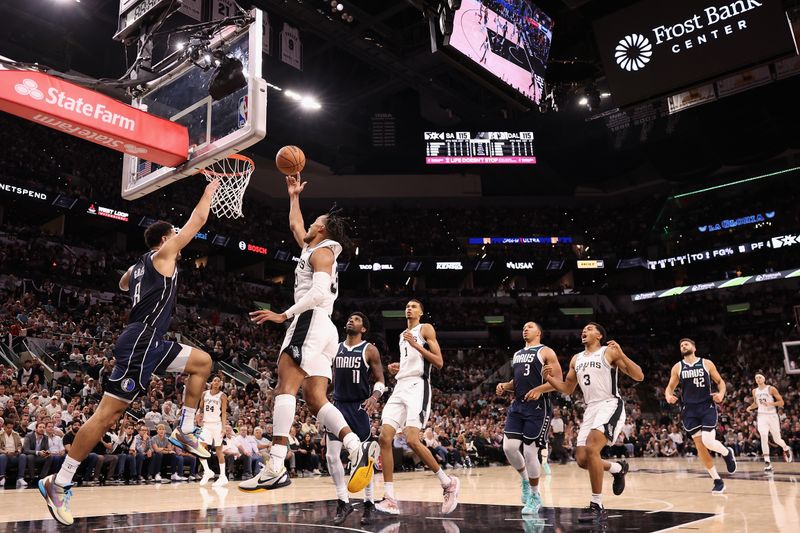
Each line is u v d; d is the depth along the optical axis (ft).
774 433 37.04
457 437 57.31
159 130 19.42
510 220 115.85
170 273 13.74
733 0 39.17
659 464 49.29
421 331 18.04
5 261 63.67
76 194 74.84
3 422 33.96
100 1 67.00
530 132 103.30
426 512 17.99
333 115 93.91
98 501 23.06
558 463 57.36
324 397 12.51
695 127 97.66
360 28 71.77
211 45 20.07
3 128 73.97
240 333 79.71
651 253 114.01
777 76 67.15
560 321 108.99
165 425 40.29
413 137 102.73
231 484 34.09
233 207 22.31
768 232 104.83
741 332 101.40
